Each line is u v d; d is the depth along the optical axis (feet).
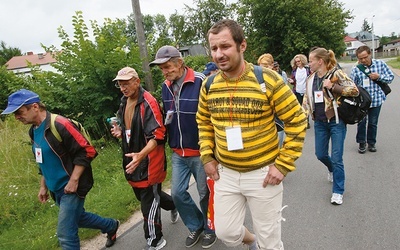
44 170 8.82
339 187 11.89
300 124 6.43
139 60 21.11
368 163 15.81
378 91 16.52
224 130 6.68
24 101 8.04
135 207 13.43
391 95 37.86
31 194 15.46
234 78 6.50
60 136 8.49
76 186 8.75
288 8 67.31
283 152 6.54
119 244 10.91
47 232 11.93
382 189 12.73
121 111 9.92
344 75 11.34
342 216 11.00
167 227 11.55
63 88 21.15
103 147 21.29
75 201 8.93
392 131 21.24
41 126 8.51
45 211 14.20
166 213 12.67
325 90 11.68
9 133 26.32
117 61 20.15
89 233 11.55
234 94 6.45
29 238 11.81
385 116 26.27
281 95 6.34
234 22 6.27
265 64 14.55
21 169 18.35
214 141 7.61
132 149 9.59
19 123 30.66
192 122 9.15
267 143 6.61
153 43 24.66
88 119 21.16
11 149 21.63
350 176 14.42
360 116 11.60
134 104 9.52
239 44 6.23
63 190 8.95
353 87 11.05
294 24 68.80
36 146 8.63
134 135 9.41
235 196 7.16
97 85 20.43
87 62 20.13
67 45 21.03
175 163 9.76
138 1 21.59
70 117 21.62
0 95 38.63
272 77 6.34
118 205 13.48
